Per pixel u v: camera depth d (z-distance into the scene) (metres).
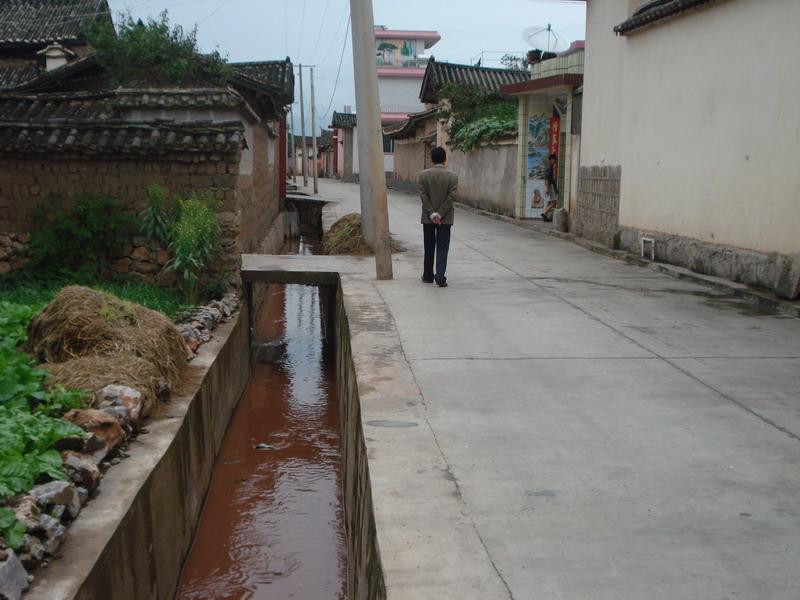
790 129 8.24
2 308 7.32
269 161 20.30
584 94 14.80
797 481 3.93
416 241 14.93
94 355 5.91
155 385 5.79
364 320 7.57
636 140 12.27
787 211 8.32
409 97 52.22
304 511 6.42
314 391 9.70
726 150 9.55
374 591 3.19
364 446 4.36
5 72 22.53
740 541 3.31
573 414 4.91
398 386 5.45
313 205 27.11
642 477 3.97
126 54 14.61
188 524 5.68
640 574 3.04
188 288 9.64
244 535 6.01
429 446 4.35
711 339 6.87
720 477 3.97
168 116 12.90
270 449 7.72
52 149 9.77
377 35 53.78
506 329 7.22
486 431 4.60
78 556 3.56
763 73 8.73
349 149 51.66
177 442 5.27
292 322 13.51
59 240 9.83
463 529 3.40
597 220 14.12
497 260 12.16
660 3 11.05
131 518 4.11
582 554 3.20
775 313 8.00
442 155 9.46
